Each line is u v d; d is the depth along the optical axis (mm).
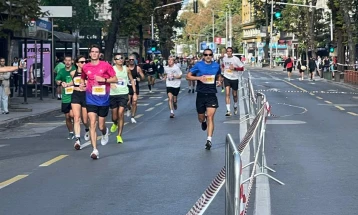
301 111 27656
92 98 15109
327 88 49188
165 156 15258
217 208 9781
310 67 65312
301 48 93000
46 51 36406
